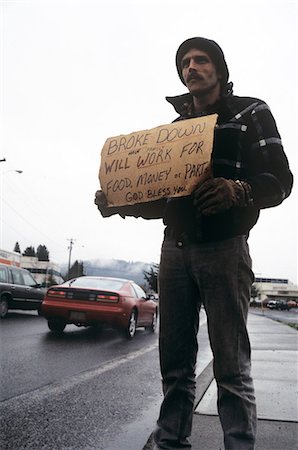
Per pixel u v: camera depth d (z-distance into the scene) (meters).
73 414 3.26
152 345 7.53
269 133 1.87
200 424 2.86
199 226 1.90
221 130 1.95
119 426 3.00
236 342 1.85
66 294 8.25
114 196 2.07
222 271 1.87
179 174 1.88
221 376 1.85
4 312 11.37
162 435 2.03
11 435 2.76
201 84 2.06
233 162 1.91
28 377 4.43
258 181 1.73
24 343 6.86
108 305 8.11
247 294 1.91
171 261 2.05
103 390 4.04
